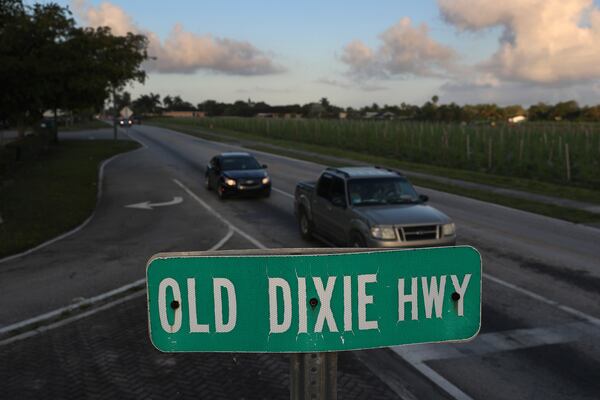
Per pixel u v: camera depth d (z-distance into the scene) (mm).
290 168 30406
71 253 12234
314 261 1565
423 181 23875
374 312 1592
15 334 7508
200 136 62438
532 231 14031
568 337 7184
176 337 1573
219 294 1571
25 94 20688
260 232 14453
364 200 10969
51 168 28469
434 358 6598
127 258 11742
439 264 1601
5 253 12094
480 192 20641
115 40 31250
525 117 120750
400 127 55969
